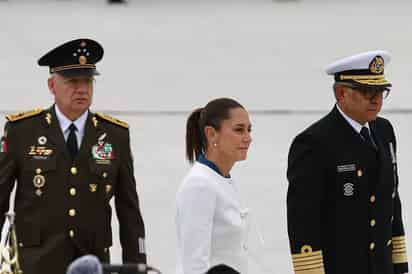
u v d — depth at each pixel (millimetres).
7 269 23219
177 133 56688
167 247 39750
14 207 24891
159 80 71750
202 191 21516
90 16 101375
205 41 88625
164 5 111188
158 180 48156
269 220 43156
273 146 54156
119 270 16953
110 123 25422
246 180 48438
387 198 24766
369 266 24578
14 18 99125
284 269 37750
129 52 82500
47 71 73750
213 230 21750
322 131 24203
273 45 87125
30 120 24938
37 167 24625
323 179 24141
